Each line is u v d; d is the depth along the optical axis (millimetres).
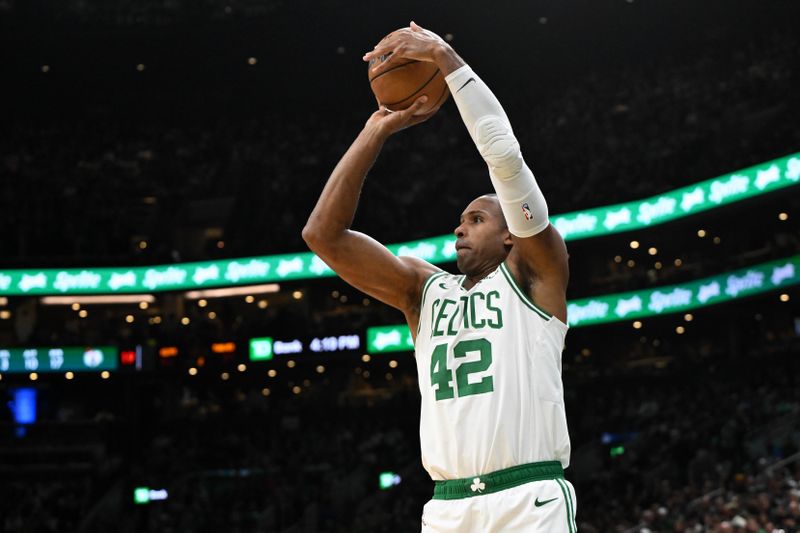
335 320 37188
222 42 45062
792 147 27281
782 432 27438
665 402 33938
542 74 46562
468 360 4043
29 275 36969
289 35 44781
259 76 47344
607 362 38438
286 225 37938
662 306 32375
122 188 42938
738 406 30203
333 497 34719
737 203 28547
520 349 3994
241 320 39344
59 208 40156
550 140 40375
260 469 36719
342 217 4250
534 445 3910
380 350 36031
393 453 36781
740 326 35219
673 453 29438
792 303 33188
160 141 46656
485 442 3914
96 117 47938
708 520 21562
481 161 41844
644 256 36312
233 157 44906
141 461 37688
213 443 38156
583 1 41844
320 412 39125
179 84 47500
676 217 30141
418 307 4430
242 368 37250
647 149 36531
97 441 37188
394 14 43719
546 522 3807
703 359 34281
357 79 47594
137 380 38438
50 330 41594
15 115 47688
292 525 33656
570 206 32625
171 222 42156
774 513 20172
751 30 42219
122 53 45438
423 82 4207
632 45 44375
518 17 43344
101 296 38156
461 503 3957
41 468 36156
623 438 33625
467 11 43219
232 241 40094
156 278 37156
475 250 4309
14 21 43469
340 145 44969
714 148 32562
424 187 39812
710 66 39781
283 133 46906
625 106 39531
